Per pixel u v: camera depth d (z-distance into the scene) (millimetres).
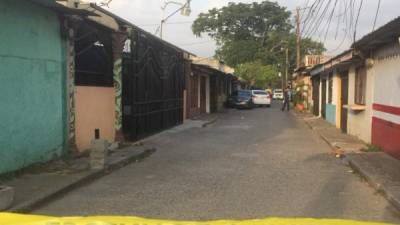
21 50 10656
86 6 12734
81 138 14023
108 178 10875
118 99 16453
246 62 87125
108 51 16031
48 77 11930
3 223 2195
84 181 10133
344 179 10930
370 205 8492
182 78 27359
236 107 48438
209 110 39125
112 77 16328
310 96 42562
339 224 2285
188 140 19000
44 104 11734
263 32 88562
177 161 13586
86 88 14305
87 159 12422
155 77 21203
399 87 13109
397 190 9086
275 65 86812
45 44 11766
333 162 13531
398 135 13117
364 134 17766
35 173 10492
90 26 14227
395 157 13344
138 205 8406
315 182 10547
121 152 14367
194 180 10727
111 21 14805
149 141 18422
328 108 28828
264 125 27188
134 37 17391
